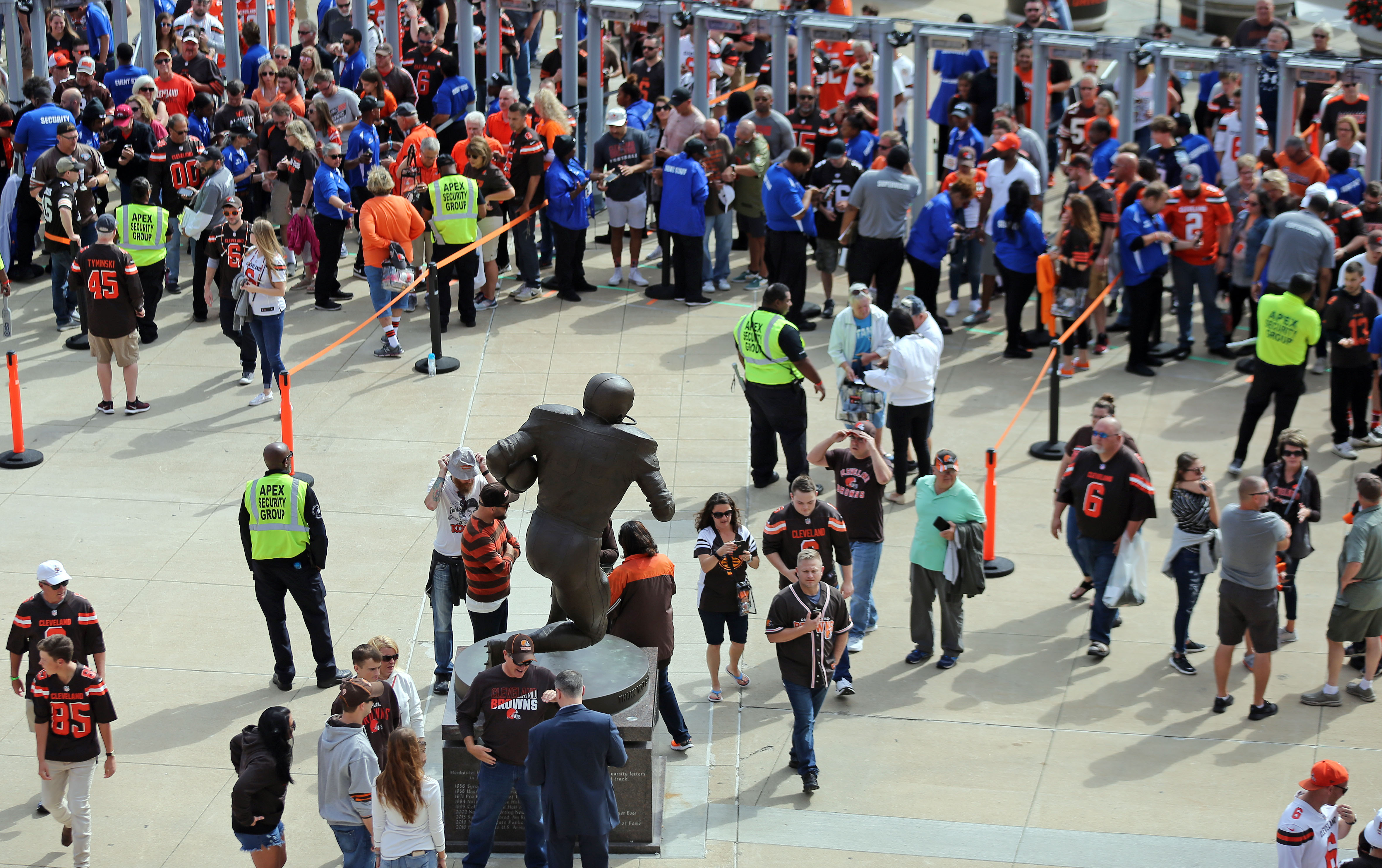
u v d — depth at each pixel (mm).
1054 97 45938
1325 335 30484
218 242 34312
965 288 40688
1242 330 37375
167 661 24828
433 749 22672
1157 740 22953
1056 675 24672
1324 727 23188
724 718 23734
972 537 24078
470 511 23406
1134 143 38031
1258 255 33969
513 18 50281
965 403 33844
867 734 23250
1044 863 20234
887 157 35469
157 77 44188
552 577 21188
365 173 39625
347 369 35594
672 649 22500
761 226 39250
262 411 33656
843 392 29656
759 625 26234
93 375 35469
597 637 21734
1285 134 40781
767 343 28828
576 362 35781
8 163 41062
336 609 26312
